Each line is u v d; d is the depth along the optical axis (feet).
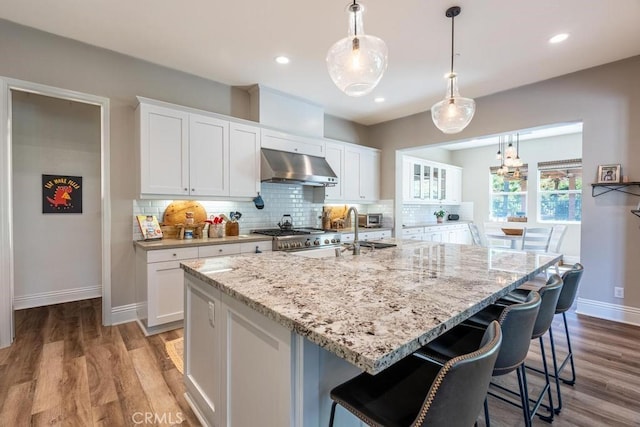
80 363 7.77
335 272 5.56
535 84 12.39
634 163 10.39
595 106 11.07
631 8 7.79
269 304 3.76
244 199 12.59
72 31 9.04
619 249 10.75
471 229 21.03
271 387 3.84
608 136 10.84
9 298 8.70
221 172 11.66
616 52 10.07
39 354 8.20
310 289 4.44
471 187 25.21
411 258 7.14
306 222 15.85
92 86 9.83
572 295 6.51
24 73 8.82
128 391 6.66
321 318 3.31
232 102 12.87
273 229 14.35
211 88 12.28
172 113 10.56
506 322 3.95
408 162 20.06
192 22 8.53
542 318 5.09
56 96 9.36
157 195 10.26
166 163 10.42
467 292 4.36
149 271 9.39
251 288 4.48
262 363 4.01
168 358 8.06
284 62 10.80
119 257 10.38
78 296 13.01
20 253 11.84
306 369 3.47
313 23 8.54
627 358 8.20
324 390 3.91
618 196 10.74
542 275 17.53
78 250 13.01
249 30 8.90
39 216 12.20
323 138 15.12
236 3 7.70
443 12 7.98
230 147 11.90
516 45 9.58
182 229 11.16
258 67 11.18
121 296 10.45
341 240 14.52
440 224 22.26
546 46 9.66
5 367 7.54
